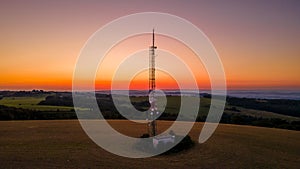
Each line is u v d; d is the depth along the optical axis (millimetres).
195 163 23594
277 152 27922
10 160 24016
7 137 34906
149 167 22359
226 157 25688
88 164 23000
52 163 23141
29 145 30016
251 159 25125
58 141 32094
